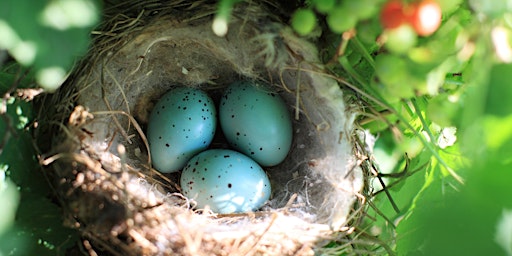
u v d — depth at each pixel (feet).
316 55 0.72
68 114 0.73
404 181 0.79
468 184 0.59
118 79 0.78
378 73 0.63
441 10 0.63
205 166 0.78
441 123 0.69
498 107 0.59
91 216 0.69
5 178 0.70
